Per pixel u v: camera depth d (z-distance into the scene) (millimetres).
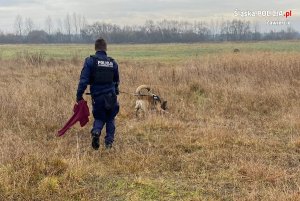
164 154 5621
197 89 11180
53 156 5027
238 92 10055
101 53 5605
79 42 117375
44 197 4062
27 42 117500
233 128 7086
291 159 5422
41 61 19938
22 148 5273
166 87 11289
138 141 6301
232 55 16219
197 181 4586
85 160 5074
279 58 14492
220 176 4727
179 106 9000
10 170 4582
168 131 6926
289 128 7164
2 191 4133
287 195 3967
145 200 4055
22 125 6965
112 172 4855
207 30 114062
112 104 5574
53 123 7000
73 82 11938
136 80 12367
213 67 14031
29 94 9320
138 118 8031
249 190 4320
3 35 117188
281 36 115688
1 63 19641
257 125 7539
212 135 6371
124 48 59969
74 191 4176
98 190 4316
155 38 109375
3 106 7777
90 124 7160
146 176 4750
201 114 8375
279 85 10992
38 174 4590
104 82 5523
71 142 6129
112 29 114125
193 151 5785
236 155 5492
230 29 114812
